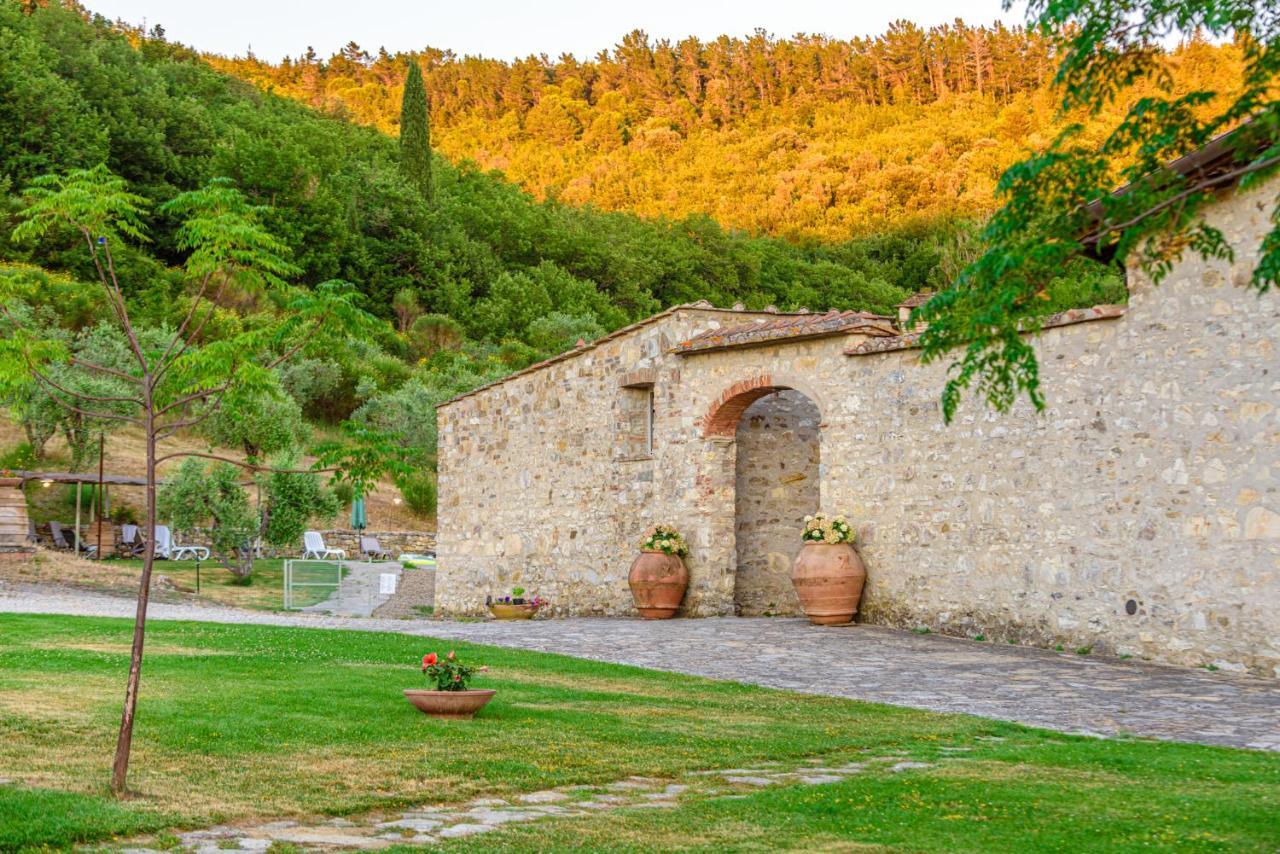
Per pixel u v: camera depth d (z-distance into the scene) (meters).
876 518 16.80
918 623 16.16
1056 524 14.53
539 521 22.31
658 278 83.88
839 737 9.38
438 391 44.62
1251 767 8.12
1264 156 6.04
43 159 63.06
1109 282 17.38
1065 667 13.09
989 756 8.60
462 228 81.25
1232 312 12.80
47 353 7.79
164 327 36.50
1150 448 13.57
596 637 16.20
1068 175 6.45
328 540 36.09
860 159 96.75
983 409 15.48
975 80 112.38
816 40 129.38
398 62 160.75
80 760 7.68
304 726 9.02
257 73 157.88
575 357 21.64
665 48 136.75
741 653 14.40
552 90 140.62
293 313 7.87
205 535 32.88
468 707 9.74
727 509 18.98
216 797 6.96
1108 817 6.80
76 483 30.41
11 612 17.22
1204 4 6.17
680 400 19.45
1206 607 12.92
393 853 5.95
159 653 12.85
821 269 84.94
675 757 8.58
